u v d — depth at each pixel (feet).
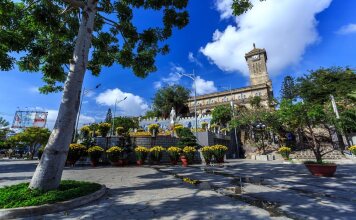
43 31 31.30
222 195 19.72
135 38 34.40
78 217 13.73
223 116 128.16
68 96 19.80
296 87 134.62
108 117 170.81
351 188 22.98
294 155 83.46
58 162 18.47
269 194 20.13
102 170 41.57
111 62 38.14
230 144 104.99
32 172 39.40
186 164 53.47
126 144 58.18
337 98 106.32
